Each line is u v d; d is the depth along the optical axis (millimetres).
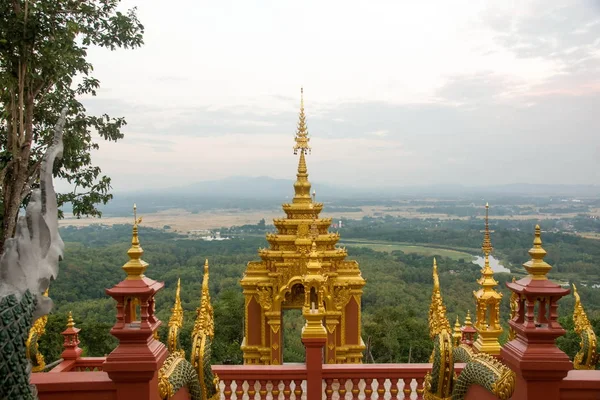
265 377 12898
